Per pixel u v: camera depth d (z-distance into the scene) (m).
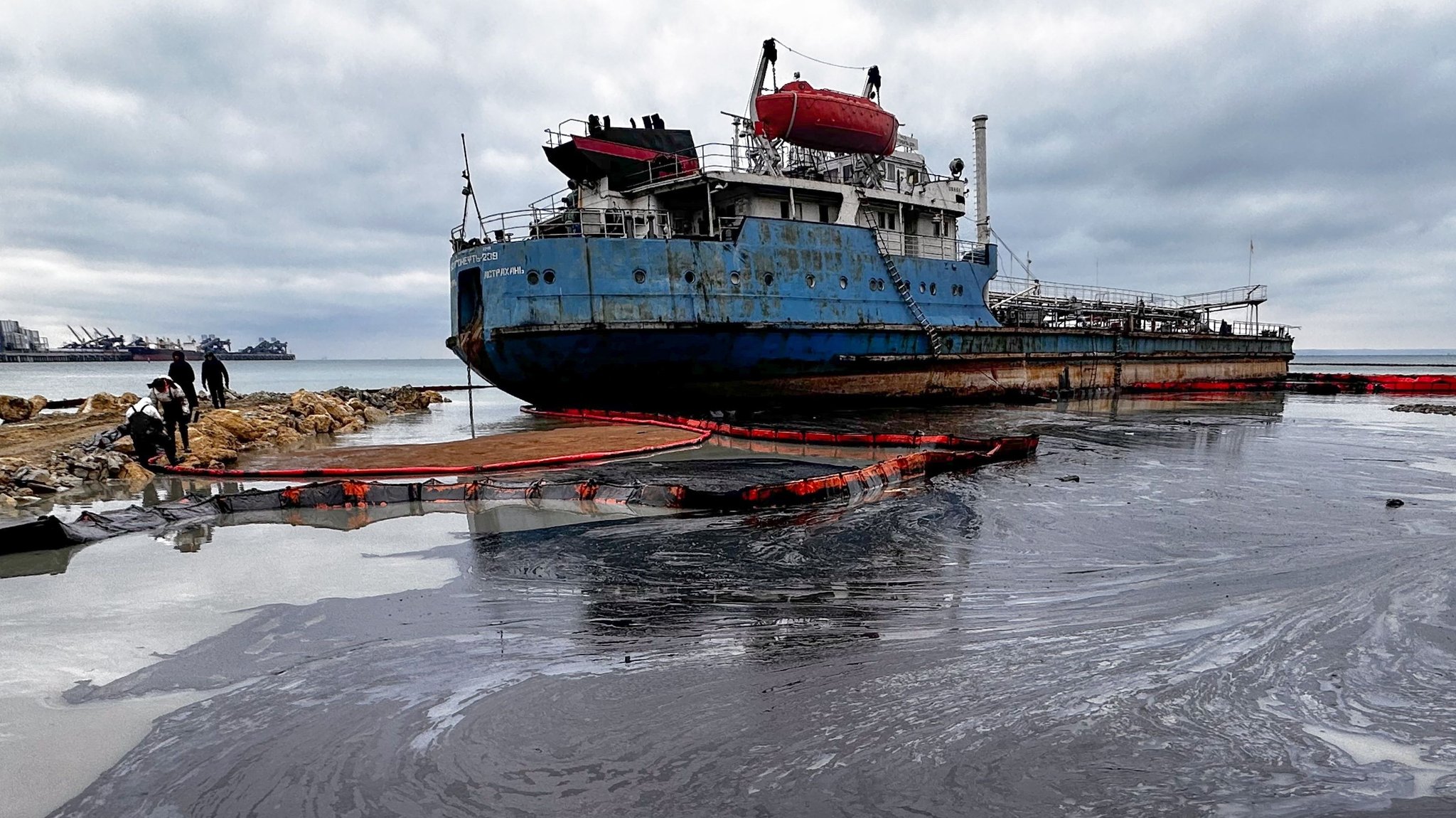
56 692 4.09
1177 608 5.46
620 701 3.94
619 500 9.31
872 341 23.36
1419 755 3.38
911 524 8.30
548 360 19.66
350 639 4.83
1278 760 3.33
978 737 3.54
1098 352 33.28
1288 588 5.99
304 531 7.91
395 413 27.19
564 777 3.23
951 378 26.06
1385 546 7.48
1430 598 5.64
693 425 17.77
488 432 18.91
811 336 21.91
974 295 27.09
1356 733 3.58
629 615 5.32
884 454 14.13
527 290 19.06
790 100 20.48
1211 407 29.00
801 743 3.49
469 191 19.62
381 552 7.04
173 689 4.12
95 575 6.27
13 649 4.66
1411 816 2.89
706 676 4.25
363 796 3.10
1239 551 7.27
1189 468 13.16
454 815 2.96
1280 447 16.31
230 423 15.59
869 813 2.95
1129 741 3.49
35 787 3.17
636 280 19.44
